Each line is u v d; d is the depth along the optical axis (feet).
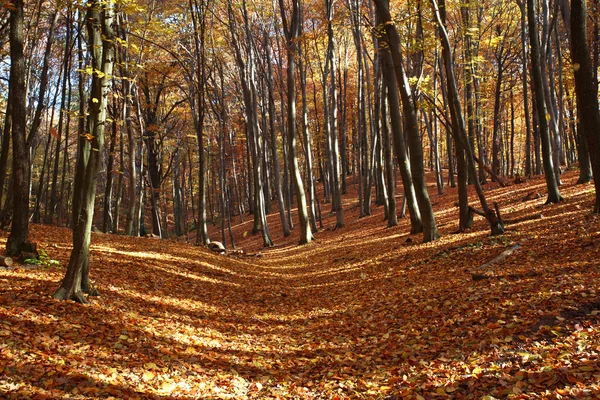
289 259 68.18
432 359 19.16
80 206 25.03
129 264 39.70
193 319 28.35
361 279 41.68
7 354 15.96
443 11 47.50
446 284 30.91
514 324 19.62
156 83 86.79
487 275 29.14
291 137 81.92
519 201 65.62
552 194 53.72
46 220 97.66
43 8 57.47
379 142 87.92
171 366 19.06
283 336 27.14
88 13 25.04
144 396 15.62
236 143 145.48
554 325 18.51
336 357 21.94
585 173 63.41
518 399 13.66
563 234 35.91
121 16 55.98
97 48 25.29
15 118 32.12
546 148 53.42
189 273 43.21
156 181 104.37
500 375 15.55
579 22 32.40
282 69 116.16
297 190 83.71
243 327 28.91
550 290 22.66
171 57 77.82
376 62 84.99
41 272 29.84
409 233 62.64
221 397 16.80
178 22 81.05
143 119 92.63
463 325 21.91
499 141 135.03
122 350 19.48
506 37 93.09
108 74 24.88
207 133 117.08
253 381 19.03
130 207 72.79
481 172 99.14
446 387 15.79
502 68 102.53
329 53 93.66
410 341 22.13
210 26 86.07
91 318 22.56
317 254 67.15
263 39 102.68
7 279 26.43
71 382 15.34
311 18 96.48
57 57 81.15
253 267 58.29
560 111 71.92
